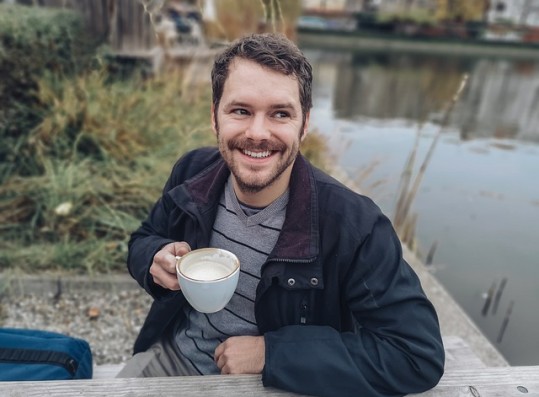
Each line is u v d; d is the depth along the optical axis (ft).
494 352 7.07
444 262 11.37
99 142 9.77
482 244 12.30
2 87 9.42
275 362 3.01
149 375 4.11
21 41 9.48
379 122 25.20
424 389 3.05
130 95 11.03
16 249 8.15
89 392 2.85
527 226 13.43
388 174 16.52
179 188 3.84
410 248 10.96
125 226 8.38
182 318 4.20
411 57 59.98
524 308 9.75
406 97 32.86
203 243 3.69
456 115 28.27
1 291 7.58
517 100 34.30
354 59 54.34
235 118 3.10
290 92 3.05
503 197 15.43
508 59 64.13
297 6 18.15
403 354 3.02
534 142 22.66
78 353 4.32
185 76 13.32
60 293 7.83
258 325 3.58
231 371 3.21
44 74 10.15
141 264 3.78
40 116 9.78
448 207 14.43
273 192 3.42
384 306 3.17
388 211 11.60
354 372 2.97
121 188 8.94
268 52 3.00
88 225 8.62
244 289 3.60
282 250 3.31
